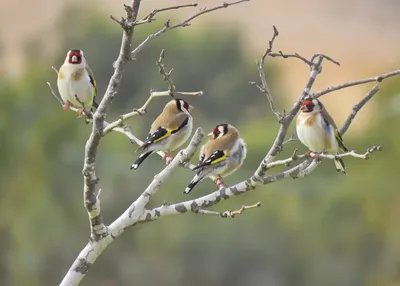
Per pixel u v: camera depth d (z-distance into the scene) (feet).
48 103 85.10
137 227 77.87
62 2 108.27
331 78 133.08
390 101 89.10
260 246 78.54
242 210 31.60
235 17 144.66
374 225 82.28
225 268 77.82
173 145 38.88
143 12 126.00
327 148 38.86
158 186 32.09
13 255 78.07
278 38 147.84
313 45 146.92
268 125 94.17
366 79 30.68
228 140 37.68
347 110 111.34
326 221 81.25
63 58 100.42
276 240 78.89
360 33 152.97
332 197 81.87
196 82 109.50
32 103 84.74
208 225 78.02
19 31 106.83
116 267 77.36
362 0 161.38
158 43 107.14
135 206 32.14
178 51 109.09
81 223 79.56
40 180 81.41
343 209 82.28
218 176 37.65
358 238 81.30
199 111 109.09
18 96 84.28
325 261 80.12
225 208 79.15
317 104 38.93
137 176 78.69
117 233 32.09
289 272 79.20
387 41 152.35
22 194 80.94
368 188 83.56
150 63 105.09
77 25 105.09
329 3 164.35
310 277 79.87
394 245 81.61
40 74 86.84
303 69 134.41
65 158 82.74
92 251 32.12
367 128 89.71
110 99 29.55
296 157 31.22
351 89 121.90
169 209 32.12
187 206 32.09
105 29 104.42
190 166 37.27
